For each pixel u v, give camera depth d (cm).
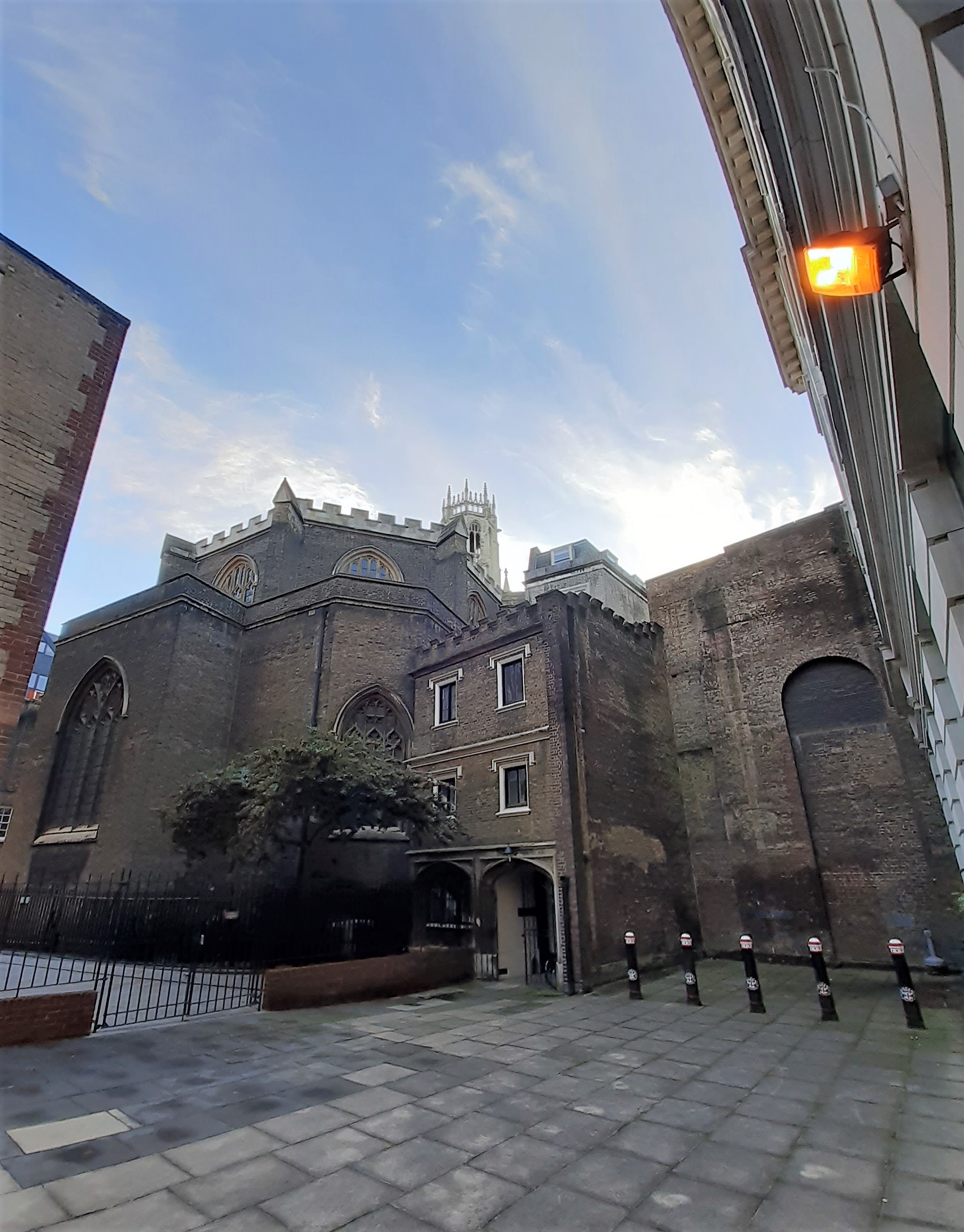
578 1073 751
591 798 1570
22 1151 521
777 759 1859
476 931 1549
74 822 2111
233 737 2219
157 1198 446
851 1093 673
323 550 3170
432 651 2064
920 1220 409
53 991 1202
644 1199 445
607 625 1927
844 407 498
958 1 153
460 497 7694
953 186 187
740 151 1064
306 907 1540
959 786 796
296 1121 593
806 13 297
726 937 1830
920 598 733
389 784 1452
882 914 1602
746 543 2117
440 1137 557
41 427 913
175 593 2203
